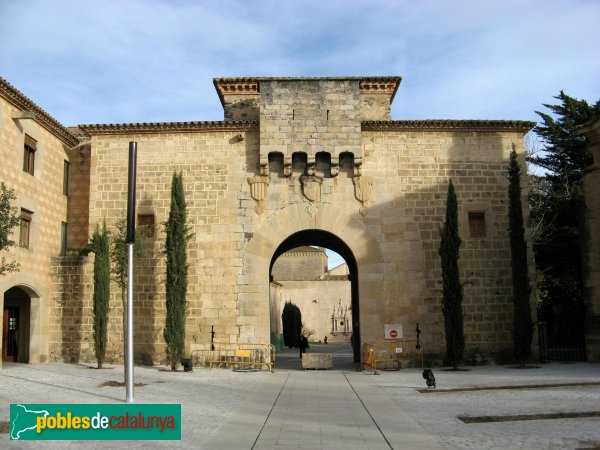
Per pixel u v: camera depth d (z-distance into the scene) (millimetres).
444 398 16188
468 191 26781
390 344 25484
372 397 16594
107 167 26781
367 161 26797
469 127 27156
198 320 25484
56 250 28000
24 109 24906
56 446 10633
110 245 25891
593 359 27250
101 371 23031
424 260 26094
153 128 26781
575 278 36969
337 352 48781
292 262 84938
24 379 19875
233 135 26906
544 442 10539
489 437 11047
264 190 26359
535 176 44000
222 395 16984
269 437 11258
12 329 27266
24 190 25062
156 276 25859
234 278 25734
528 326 24562
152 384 19188
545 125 45438
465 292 25859
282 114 26438
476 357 25469
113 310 25922
